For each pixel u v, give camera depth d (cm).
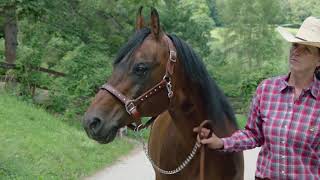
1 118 1128
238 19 3528
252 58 3509
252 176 909
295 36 293
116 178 893
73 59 1545
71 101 1508
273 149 301
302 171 293
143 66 343
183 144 386
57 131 1184
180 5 2819
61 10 1803
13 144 933
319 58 293
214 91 376
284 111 298
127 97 345
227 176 390
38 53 1556
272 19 3538
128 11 1995
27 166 829
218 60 3238
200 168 368
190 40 2933
